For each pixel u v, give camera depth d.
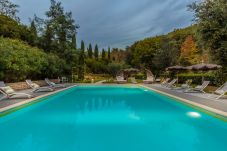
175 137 5.64
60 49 30.17
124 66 48.03
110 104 11.30
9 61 15.41
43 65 22.11
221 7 12.73
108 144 5.08
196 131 6.18
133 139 5.47
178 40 46.50
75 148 4.82
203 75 19.09
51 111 9.37
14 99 11.08
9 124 7.03
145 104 11.34
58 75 28.88
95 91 18.84
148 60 42.12
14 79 18.48
